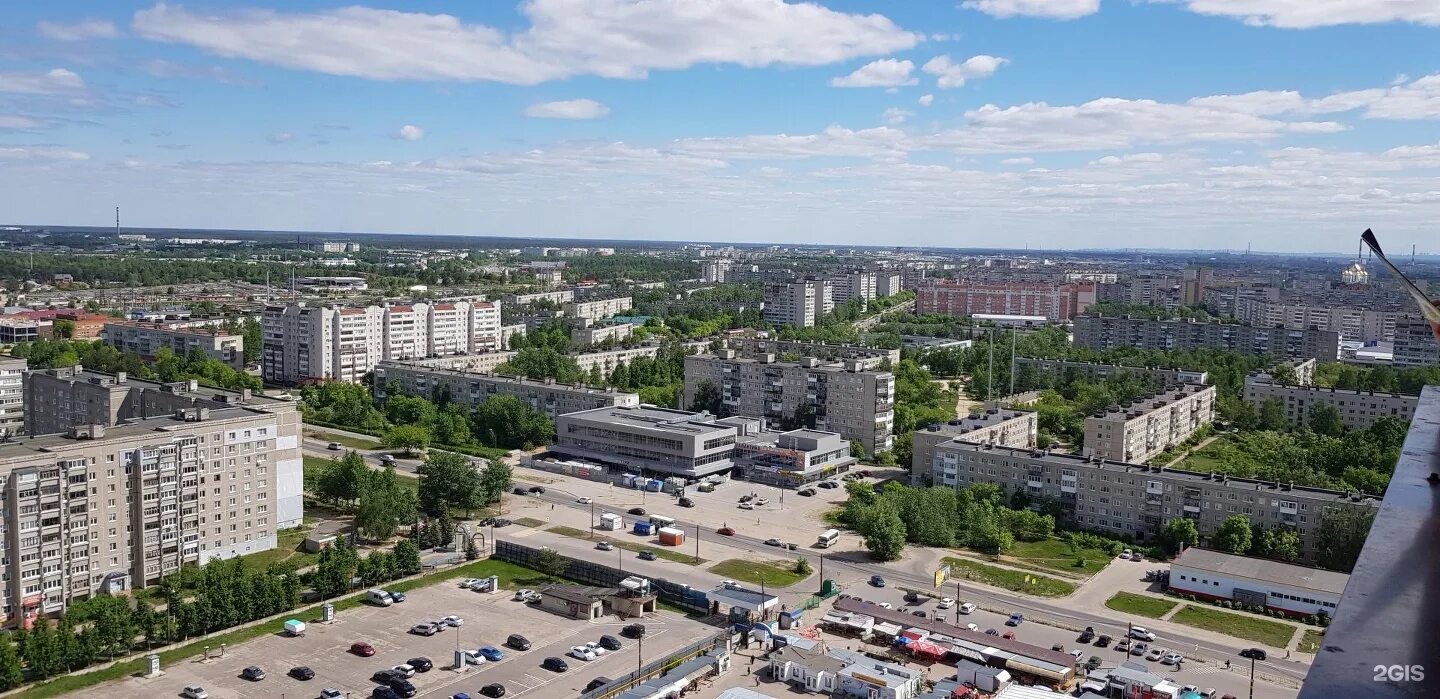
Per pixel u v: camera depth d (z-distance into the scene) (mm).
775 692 197875
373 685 195875
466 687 196375
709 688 198375
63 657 198000
